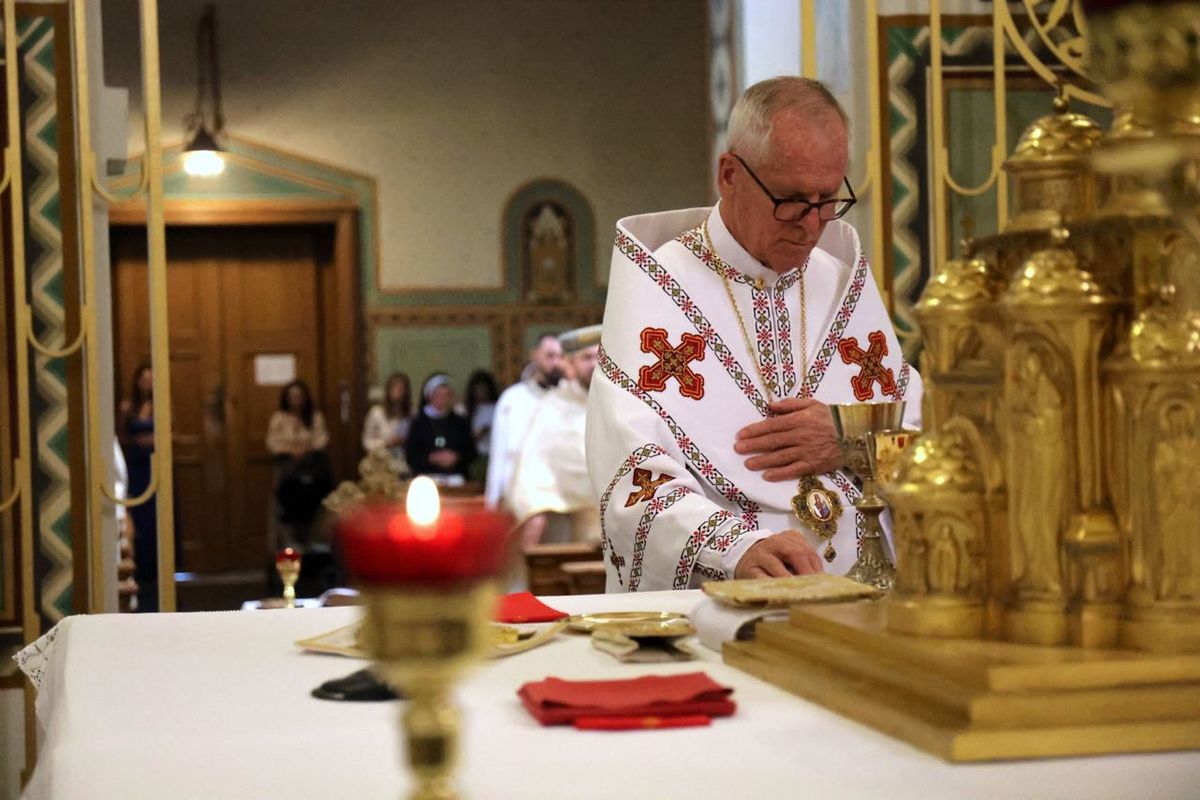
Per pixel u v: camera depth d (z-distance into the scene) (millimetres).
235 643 1736
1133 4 1075
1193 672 1177
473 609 691
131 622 1905
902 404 1901
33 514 3854
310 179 12594
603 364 2596
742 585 1686
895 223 4441
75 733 1270
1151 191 1312
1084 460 1277
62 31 3875
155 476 3848
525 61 12820
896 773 1083
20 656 2020
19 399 3762
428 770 705
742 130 2623
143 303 12672
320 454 11984
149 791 1086
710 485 2508
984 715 1126
